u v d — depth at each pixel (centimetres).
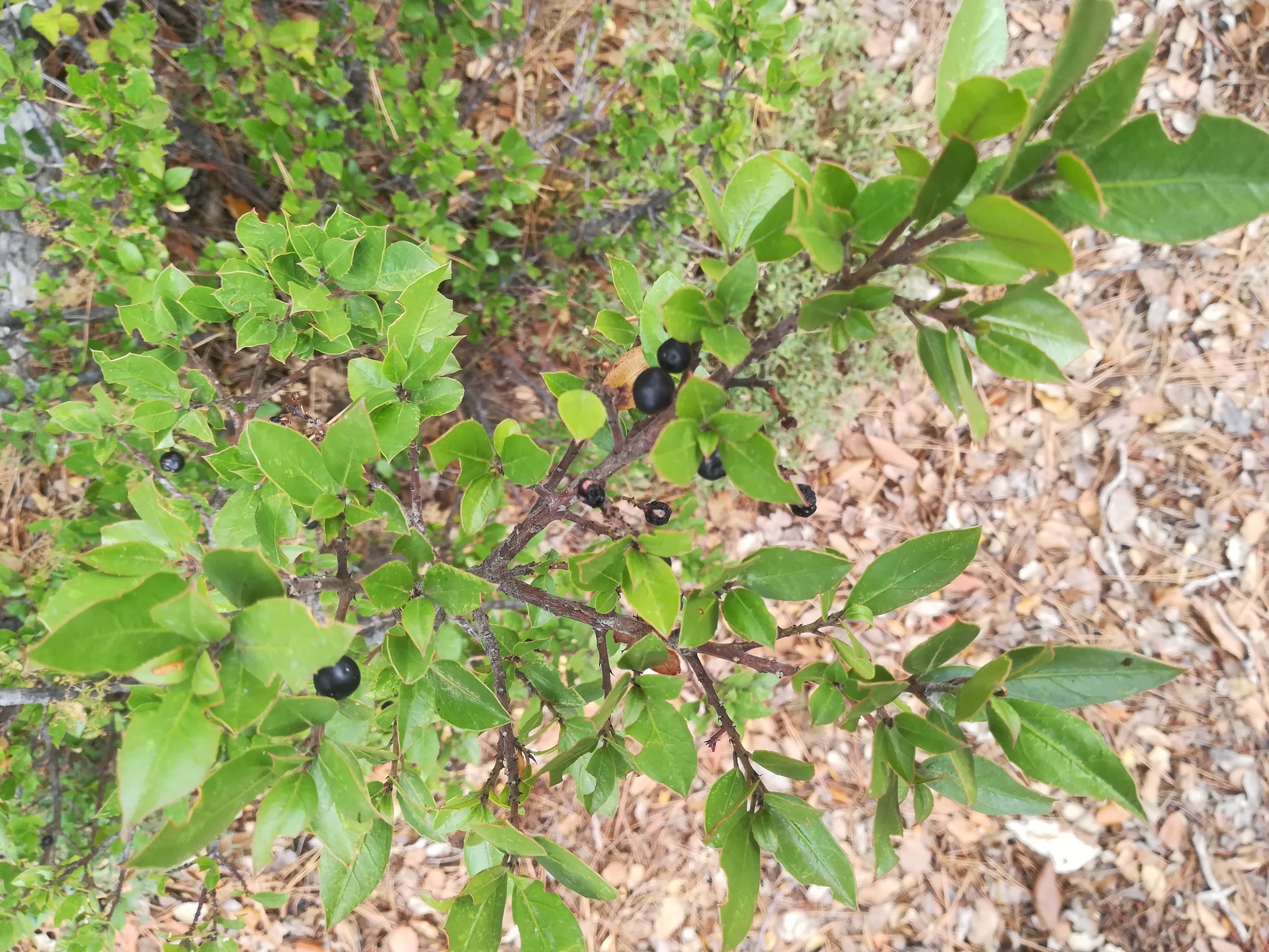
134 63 41
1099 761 21
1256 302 83
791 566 23
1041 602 78
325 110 47
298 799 20
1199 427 81
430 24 48
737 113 50
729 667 72
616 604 26
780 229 21
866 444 80
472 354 67
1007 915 73
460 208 62
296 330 31
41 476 55
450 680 25
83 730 39
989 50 20
